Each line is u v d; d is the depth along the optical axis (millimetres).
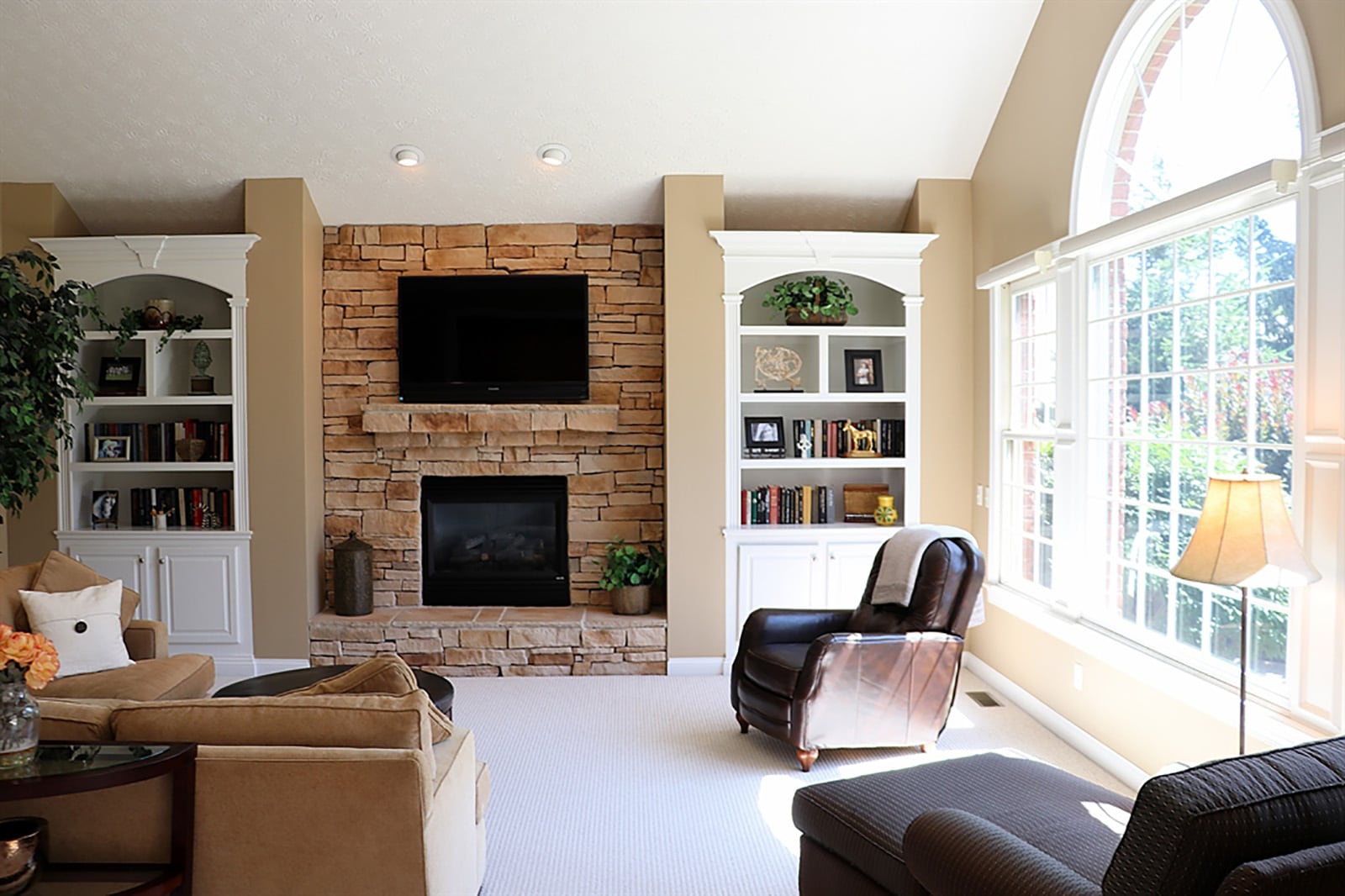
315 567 5348
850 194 5340
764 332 5203
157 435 5410
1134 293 3650
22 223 5094
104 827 2102
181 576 5188
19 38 4316
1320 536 2631
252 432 5156
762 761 3871
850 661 3729
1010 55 4531
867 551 5184
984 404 5074
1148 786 1465
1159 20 3525
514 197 5289
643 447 5566
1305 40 2686
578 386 5484
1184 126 3385
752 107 4742
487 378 5480
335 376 5488
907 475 5258
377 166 5055
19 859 1966
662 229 5547
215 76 4527
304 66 4484
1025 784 2428
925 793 2371
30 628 3770
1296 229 2707
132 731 2158
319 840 2072
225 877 2088
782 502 5348
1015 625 4617
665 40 4395
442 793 2266
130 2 4168
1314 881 1341
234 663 5199
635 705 4645
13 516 5215
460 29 4328
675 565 5168
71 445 5066
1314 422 2641
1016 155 4602
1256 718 2809
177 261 5125
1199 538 2564
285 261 5125
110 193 5199
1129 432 3688
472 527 5648
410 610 5473
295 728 2139
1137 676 3426
